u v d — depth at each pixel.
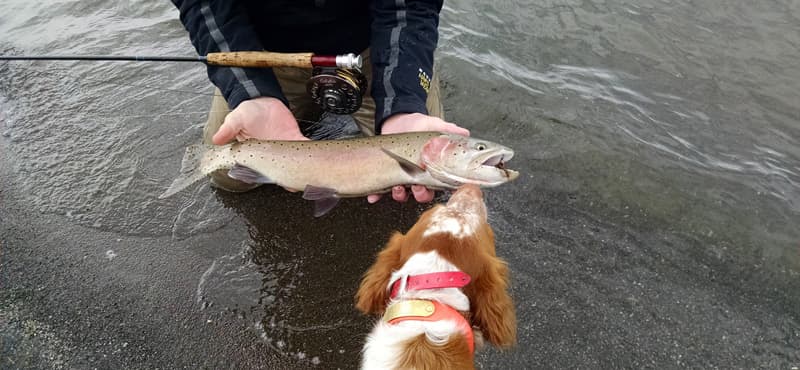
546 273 0.80
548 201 0.91
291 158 0.76
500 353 0.70
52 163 1.03
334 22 0.94
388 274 0.53
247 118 0.80
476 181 0.68
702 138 1.03
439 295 0.49
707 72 1.19
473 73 1.17
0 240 0.90
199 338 0.75
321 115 1.09
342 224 0.89
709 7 1.37
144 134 1.08
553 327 0.73
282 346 0.73
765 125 1.07
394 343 0.48
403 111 0.80
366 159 0.73
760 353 0.71
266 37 0.96
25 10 1.54
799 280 0.78
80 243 0.89
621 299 0.77
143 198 0.96
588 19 1.34
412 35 0.84
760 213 0.88
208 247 0.87
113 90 1.21
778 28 1.30
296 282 0.81
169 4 1.52
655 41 1.27
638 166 0.97
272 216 0.91
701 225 0.86
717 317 0.74
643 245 0.84
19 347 0.75
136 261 0.85
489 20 1.34
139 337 0.76
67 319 0.78
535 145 1.01
